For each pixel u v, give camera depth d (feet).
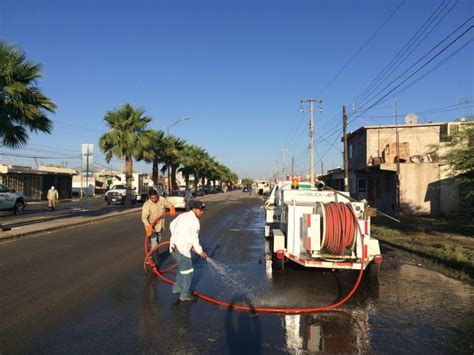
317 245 26.02
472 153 44.11
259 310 20.35
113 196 121.70
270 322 18.65
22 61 48.37
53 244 40.93
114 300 21.65
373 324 18.65
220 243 43.19
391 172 91.40
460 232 53.57
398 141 104.99
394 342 16.52
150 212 29.73
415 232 53.57
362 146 113.70
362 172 112.16
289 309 20.56
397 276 28.76
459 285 26.18
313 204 28.94
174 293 23.08
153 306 20.71
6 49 47.26
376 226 60.34
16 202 82.23
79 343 15.81
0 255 34.58
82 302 21.20
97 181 256.73
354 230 25.27
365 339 16.80
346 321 19.02
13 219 69.36
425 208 83.87
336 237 25.05
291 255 27.71
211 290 24.13
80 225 59.98
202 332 17.20
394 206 89.66
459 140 47.16
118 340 16.17
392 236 49.55
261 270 30.07
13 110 47.62
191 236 21.70
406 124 107.04
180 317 19.07
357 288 25.25
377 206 102.12
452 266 31.63
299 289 24.72
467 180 45.06
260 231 53.93
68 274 27.50
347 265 25.77
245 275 28.37
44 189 149.38
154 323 18.20
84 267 29.78
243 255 36.11
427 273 29.78
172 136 148.36
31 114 47.88
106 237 46.34
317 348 15.78
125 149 99.25
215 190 274.57
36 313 19.34
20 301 21.24
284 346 15.90
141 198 129.90
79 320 18.45
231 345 15.89
